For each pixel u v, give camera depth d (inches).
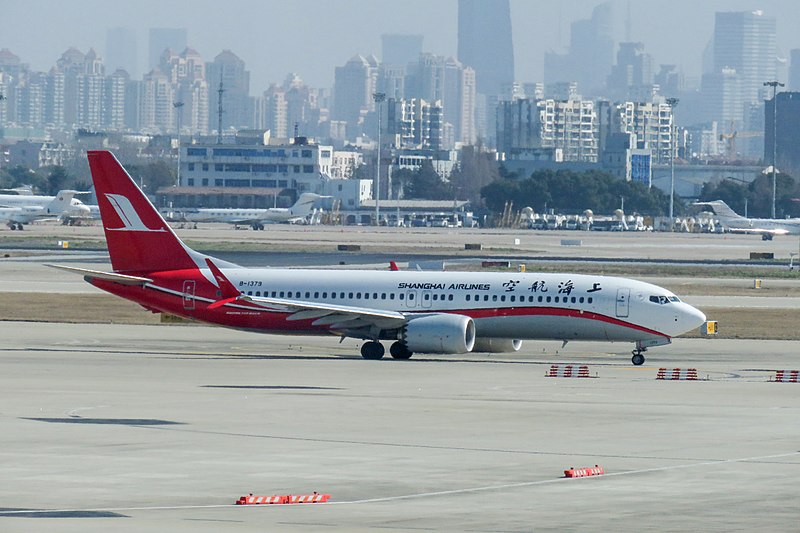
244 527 4045.3
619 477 5014.8
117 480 4857.3
